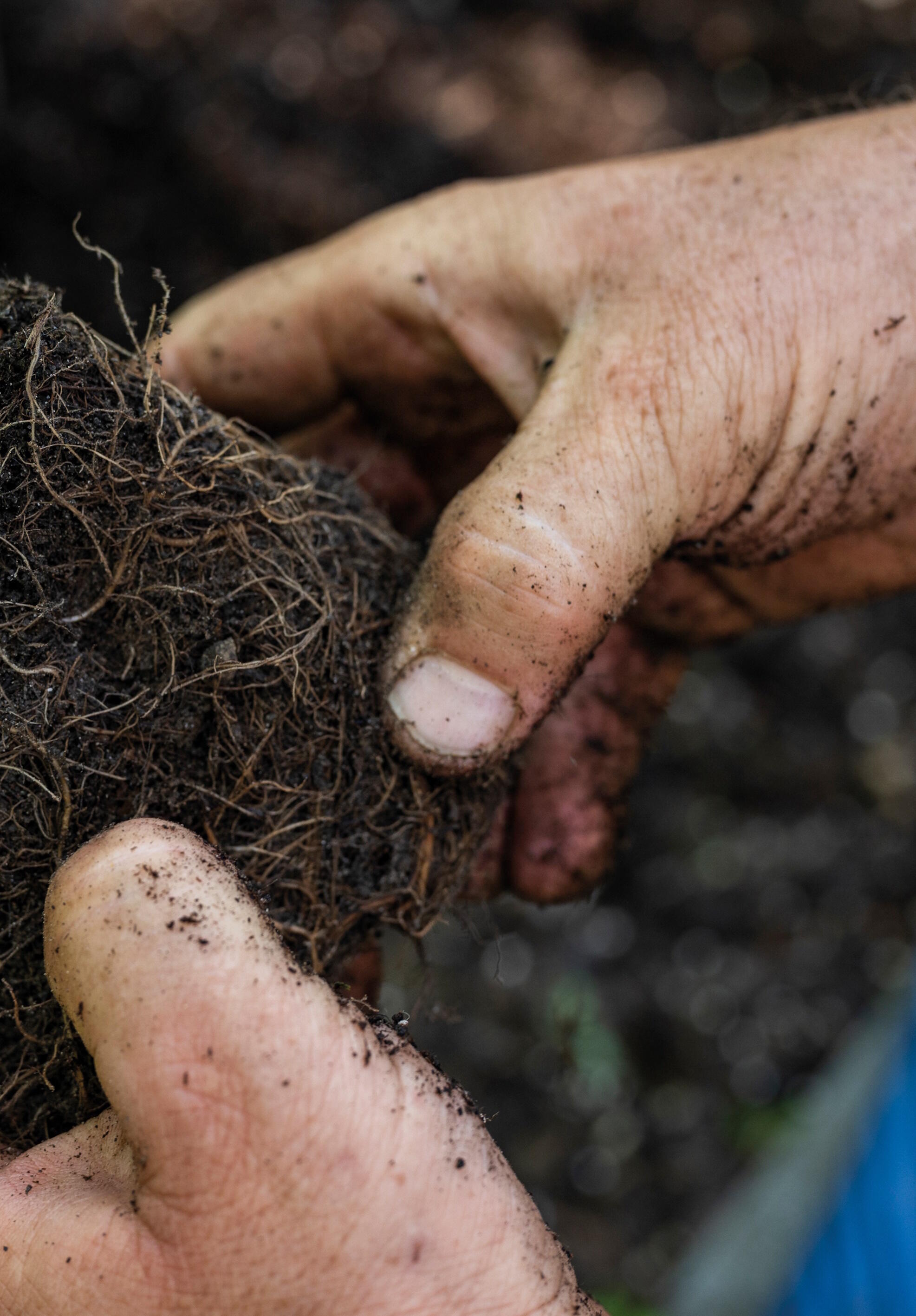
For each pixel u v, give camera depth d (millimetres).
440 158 549
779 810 562
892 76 314
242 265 509
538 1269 220
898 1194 379
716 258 260
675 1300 447
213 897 217
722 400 253
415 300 284
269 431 315
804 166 266
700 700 566
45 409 232
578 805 300
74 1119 239
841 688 574
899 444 267
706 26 635
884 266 260
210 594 238
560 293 269
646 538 248
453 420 307
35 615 231
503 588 238
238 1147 211
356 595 251
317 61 546
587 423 248
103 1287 214
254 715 241
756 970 533
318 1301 213
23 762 230
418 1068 221
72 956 214
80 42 491
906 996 475
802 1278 418
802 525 273
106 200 489
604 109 593
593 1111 496
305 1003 214
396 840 252
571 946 524
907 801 559
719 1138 500
